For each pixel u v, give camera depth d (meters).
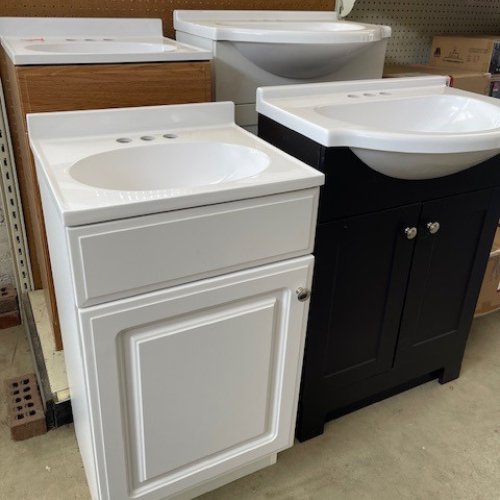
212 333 0.97
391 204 1.19
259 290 0.99
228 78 1.42
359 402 1.53
